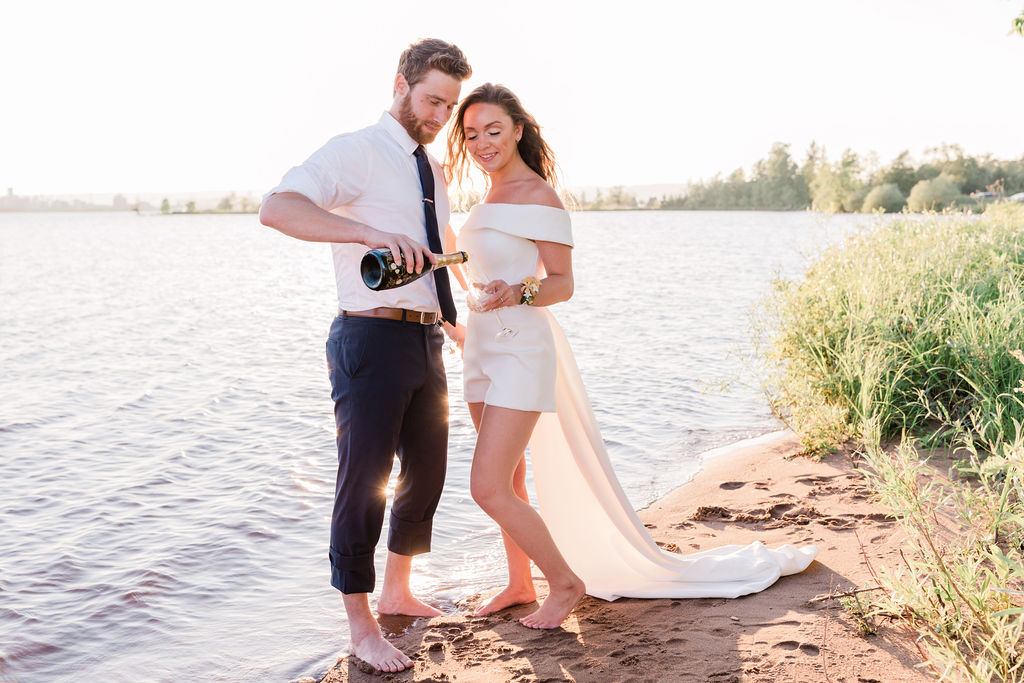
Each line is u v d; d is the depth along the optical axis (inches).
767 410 291.7
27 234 3100.4
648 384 335.9
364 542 125.3
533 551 129.9
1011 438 180.7
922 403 214.2
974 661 99.3
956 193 1847.9
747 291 681.6
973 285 254.2
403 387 124.3
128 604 149.9
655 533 175.0
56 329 551.5
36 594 153.9
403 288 123.1
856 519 165.5
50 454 248.7
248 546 176.7
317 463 236.2
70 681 124.9
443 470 138.6
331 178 118.0
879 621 118.9
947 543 137.0
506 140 130.0
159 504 203.2
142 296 791.7
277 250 1891.0
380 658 124.0
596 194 5418.3
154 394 337.4
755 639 118.0
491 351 129.8
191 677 125.6
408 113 123.9
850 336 249.1
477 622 138.0
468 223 133.9
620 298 643.5
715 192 5049.2
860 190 3159.5
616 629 128.5
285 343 487.5
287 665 128.6
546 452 143.9
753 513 180.1
